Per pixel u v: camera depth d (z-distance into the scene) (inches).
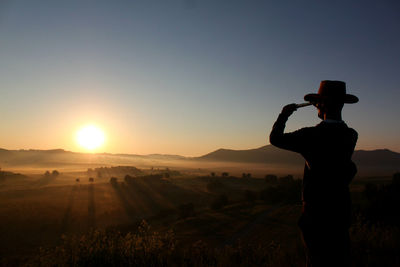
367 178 7288.4
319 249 95.2
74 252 207.0
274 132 103.0
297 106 107.9
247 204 3250.5
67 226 2714.1
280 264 211.6
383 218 390.9
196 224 2129.7
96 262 202.5
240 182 7150.6
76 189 5703.7
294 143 99.4
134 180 6742.1
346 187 97.8
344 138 98.6
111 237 221.5
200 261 211.9
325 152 96.0
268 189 3671.3
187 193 5310.0
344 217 96.0
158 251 213.8
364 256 221.1
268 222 2096.5
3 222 2763.3
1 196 4726.9
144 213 3457.2
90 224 2810.0
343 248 95.0
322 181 96.0
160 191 5561.0
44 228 2596.0
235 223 2140.7
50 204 3900.1
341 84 102.9
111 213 3420.3
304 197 102.0
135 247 211.5
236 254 226.1
